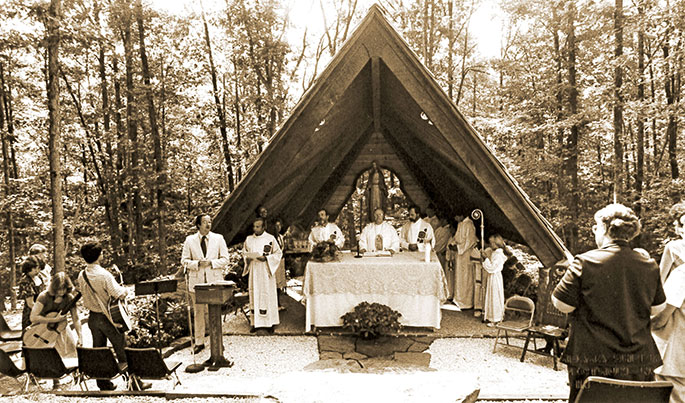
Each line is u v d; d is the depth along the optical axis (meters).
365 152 12.09
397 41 7.27
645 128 20.33
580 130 17.39
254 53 19.44
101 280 4.68
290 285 11.64
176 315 7.17
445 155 8.58
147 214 21.95
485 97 24.55
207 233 6.71
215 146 22.50
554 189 20.41
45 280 5.73
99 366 4.36
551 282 6.11
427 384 3.69
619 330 2.67
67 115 20.14
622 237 2.81
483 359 6.03
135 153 19.81
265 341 7.03
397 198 16.69
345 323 6.95
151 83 19.22
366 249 8.45
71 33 9.39
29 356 4.50
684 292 3.59
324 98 7.56
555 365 5.57
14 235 19.16
